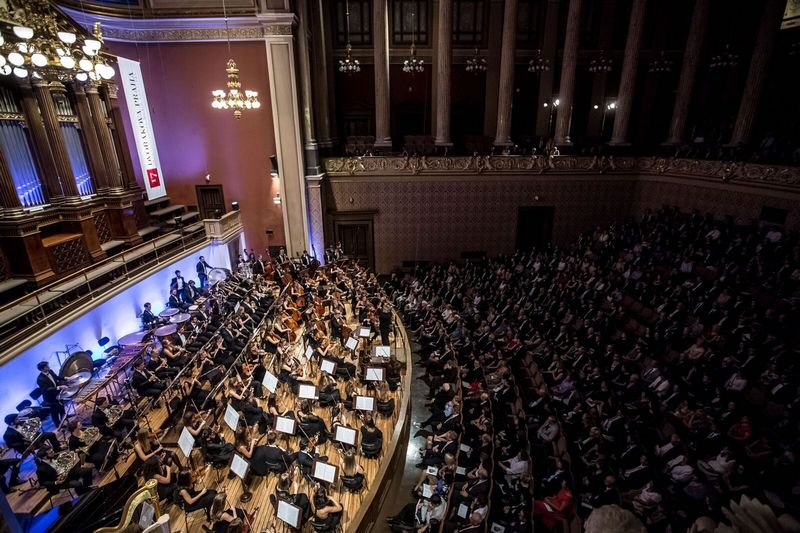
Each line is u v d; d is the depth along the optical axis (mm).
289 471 9367
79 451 9172
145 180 21422
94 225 15852
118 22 19984
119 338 14734
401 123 28984
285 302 17891
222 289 18000
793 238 17203
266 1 19906
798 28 23047
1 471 8602
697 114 28547
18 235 12828
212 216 23672
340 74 27812
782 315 13898
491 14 26359
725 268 17203
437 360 16469
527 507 9492
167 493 8766
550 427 12188
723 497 9352
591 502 9898
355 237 25766
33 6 9094
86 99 15914
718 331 13938
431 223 25547
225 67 21656
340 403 11484
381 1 22609
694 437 11188
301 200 22859
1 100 12898
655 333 15250
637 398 13141
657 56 27469
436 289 22438
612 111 29125
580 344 15805
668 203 23625
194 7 20500
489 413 12688
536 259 23219
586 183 25016
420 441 14023
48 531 7699
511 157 24391
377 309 18172
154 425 11250
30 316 12055
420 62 24359
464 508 9914
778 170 18562
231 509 8203
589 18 27172
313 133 23156
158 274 17094
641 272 18812
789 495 9039
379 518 10820
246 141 22781
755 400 11781
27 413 10086
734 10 26062
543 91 27625
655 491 9516
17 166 13352
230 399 11414
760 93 20953
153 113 22031
